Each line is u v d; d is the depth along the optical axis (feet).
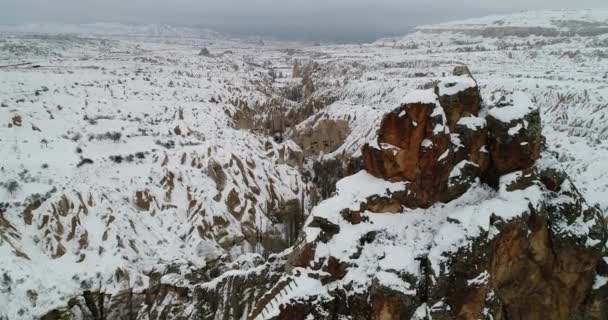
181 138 252.01
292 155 282.77
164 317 119.24
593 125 254.68
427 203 97.09
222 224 189.26
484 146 97.19
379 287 82.28
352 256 90.43
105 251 155.22
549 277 89.15
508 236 84.74
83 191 172.35
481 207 86.99
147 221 181.27
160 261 158.20
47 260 147.23
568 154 208.33
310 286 89.92
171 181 201.36
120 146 224.33
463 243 81.30
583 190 166.71
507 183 91.71
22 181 170.50
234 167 220.84
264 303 93.50
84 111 269.03
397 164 98.32
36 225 156.66
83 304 137.59
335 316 88.28
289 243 211.00
